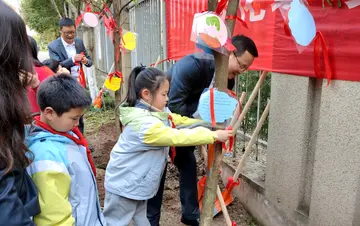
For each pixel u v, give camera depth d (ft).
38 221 3.68
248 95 10.17
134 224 7.25
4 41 2.69
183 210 8.21
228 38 4.06
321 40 5.59
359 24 5.03
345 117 5.48
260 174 9.10
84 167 4.47
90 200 4.56
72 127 4.31
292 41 6.72
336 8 5.44
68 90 4.10
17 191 3.01
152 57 17.33
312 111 6.49
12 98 2.81
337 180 5.74
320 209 6.21
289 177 7.16
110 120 20.07
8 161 2.81
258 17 7.89
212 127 5.03
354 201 5.38
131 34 9.61
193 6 11.23
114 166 6.51
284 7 4.91
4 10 2.74
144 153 6.26
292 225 7.13
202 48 4.19
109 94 25.44
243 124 10.60
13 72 2.81
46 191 3.69
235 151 10.25
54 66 9.98
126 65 15.71
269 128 7.93
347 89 5.39
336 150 5.73
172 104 7.31
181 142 5.44
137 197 6.46
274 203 7.82
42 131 4.14
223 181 10.62
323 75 5.91
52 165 3.83
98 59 38.65
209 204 4.63
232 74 6.79
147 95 6.21
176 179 11.27
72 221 3.89
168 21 13.52
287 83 7.09
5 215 2.71
